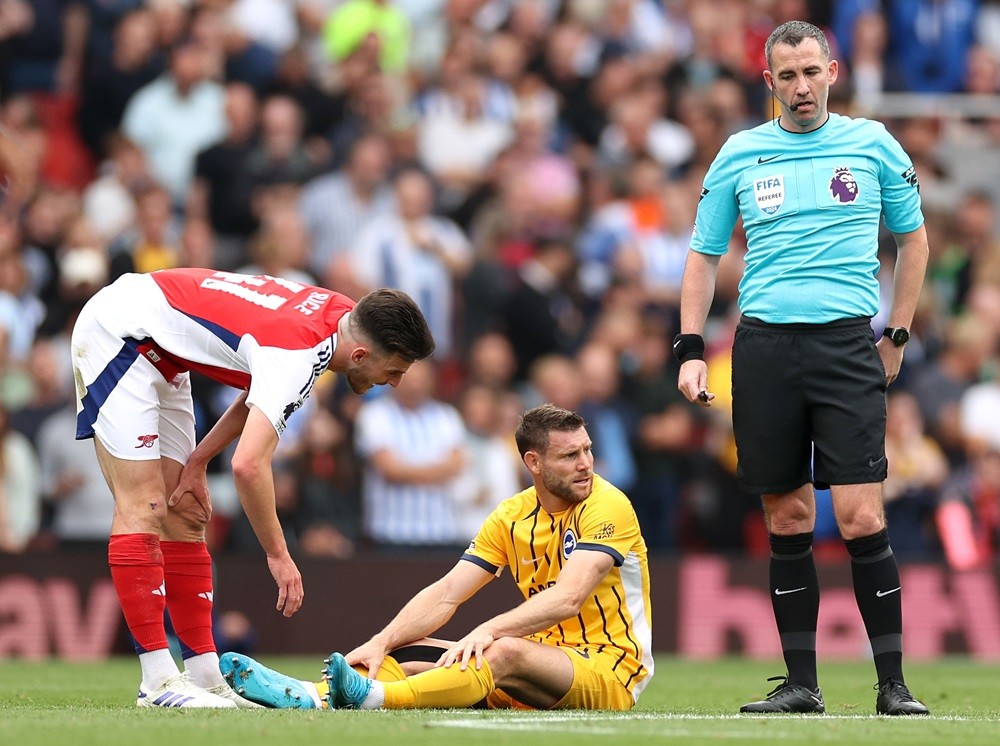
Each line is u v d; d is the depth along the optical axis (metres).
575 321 49.53
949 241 53.78
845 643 41.88
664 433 45.22
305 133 51.59
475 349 45.06
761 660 40.84
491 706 19.44
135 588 19.64
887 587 19.91
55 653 38.16
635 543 20.28
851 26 56.81
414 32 56.75
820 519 44.31
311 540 40.53
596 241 50.84
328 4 55.25
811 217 20.08
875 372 19.91
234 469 18.64
